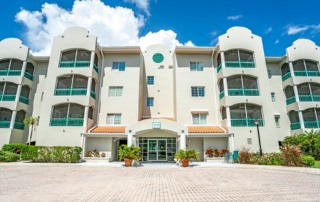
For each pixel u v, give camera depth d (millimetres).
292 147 17188
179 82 25266
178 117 24172
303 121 23844
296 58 25844
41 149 19250
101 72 25375
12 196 6938
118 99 24453
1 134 22812
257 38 25406
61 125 21953
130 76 25250
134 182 9914
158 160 21750
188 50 25828
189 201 6441
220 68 24812
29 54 26047
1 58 25312
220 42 24812
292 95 25984
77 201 6355
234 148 21312
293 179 10695
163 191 7887
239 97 23031
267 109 23062
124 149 18203
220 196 7055
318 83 25438
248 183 9555
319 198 6727
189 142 22641
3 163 17609
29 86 25891
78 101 22469
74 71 23500
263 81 23938
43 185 8961
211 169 15562
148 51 28438
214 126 23797
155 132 22359
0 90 26000
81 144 21062
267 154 18984
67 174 12531
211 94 25094
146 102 26766
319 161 18641
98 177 11453
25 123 23141
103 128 22625
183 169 15641
